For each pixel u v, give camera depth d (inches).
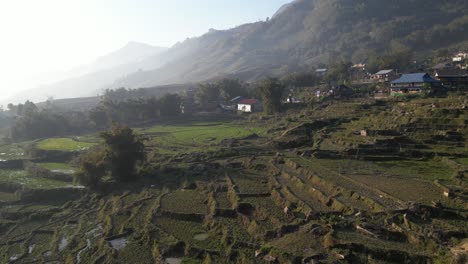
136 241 2009.1
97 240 2135.8
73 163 3791.8
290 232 1759.4
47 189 3046.3
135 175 3221.0
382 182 2151.8
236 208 2161.7
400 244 1478.8
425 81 4210.1
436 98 3715.6
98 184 3068.4
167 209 2322.8
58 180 3361.2
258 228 1867.6
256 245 1704.0
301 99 6018.7
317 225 1720.0
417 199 1825.8
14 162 4052.7
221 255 1721.2
